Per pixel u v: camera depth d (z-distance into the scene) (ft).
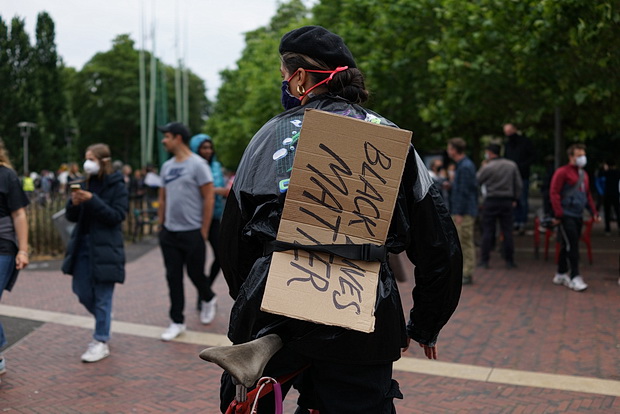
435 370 15.79
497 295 24.82
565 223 25.38
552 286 26.40
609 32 25.17
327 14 59.88
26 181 108.78
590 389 14.23
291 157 6.13
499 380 14.97
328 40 6.64
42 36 196.85
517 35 29.91
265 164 6.23
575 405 13.33
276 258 5.85
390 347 6.19
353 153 5.89
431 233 6.33
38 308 23.85
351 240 5.89
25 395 14.35
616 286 25.91
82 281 17.20
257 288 6.02
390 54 41.16
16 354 17.65
